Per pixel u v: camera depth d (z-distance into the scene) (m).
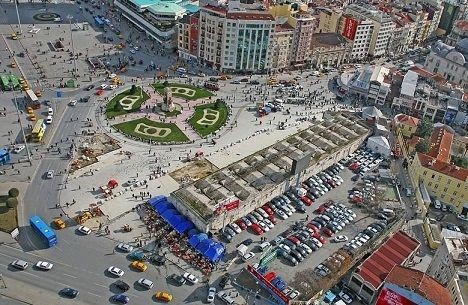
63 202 172.38
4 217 162.12
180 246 159.25
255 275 149.62
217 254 154.50
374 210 186.75
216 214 162.88
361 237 171.25
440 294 127.19
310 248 164.50
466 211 191.88
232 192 175.38
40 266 144.25
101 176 188.00
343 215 182.12
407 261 156.50
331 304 145.25
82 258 150.62
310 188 195.25
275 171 189.50
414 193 199.75
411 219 186.62
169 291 143.50
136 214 171.00
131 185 184.75
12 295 135.75
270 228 172.62
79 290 139.88
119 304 137.38
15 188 170.25
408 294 123.50
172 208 172.50
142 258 152.25
